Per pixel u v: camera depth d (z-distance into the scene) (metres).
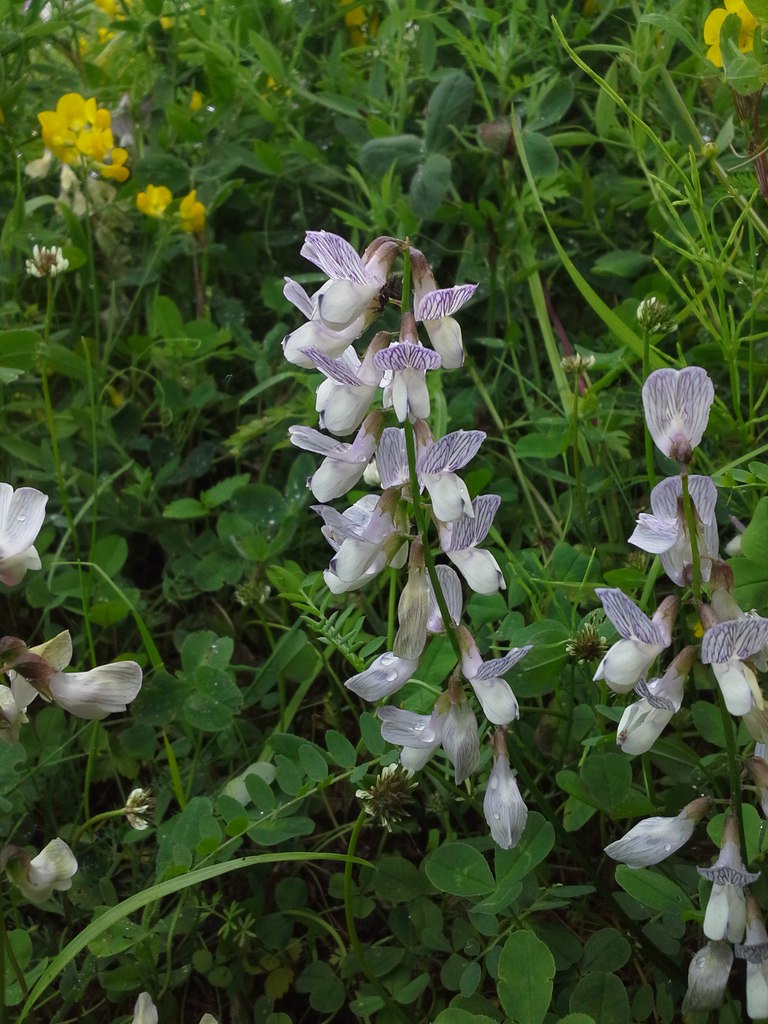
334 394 0.16
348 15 0.39
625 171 0.33
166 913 0.22
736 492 0.24
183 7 0.38
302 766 0.20
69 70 0.40
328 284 0.16
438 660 0.22
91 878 0.22
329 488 0.17
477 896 0.19
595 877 0.19
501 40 0.33
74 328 0.33
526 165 0.29
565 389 0.27
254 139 0.35
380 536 0.17
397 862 0.21
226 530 0.28
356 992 0.21
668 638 0.16
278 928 0.22
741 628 0.15
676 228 0.29
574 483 0.26
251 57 0.36
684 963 0.20
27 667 0.17
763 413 0.27
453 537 0.17
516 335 0.30
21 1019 0.17
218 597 0.28
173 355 0.31
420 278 0.16
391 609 0.23
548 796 0.22
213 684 0.23
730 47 0.23
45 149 0.36
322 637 0.21
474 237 0.32
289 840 0.23
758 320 0.27
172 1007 0.21
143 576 0.30
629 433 0.28
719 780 0.20
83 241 0.33
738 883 0.16
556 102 0.32
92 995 0.22
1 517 0.17
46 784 0.24
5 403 0.31
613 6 0.33
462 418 0.28
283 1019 0.20
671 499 0.16
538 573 0.24
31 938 0.22
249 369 0.33
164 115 0.37
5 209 0.35
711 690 0.23
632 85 0.33
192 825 0.20
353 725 0.25
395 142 0.32
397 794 0.20
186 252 0.34
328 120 0.37
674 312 0.29
